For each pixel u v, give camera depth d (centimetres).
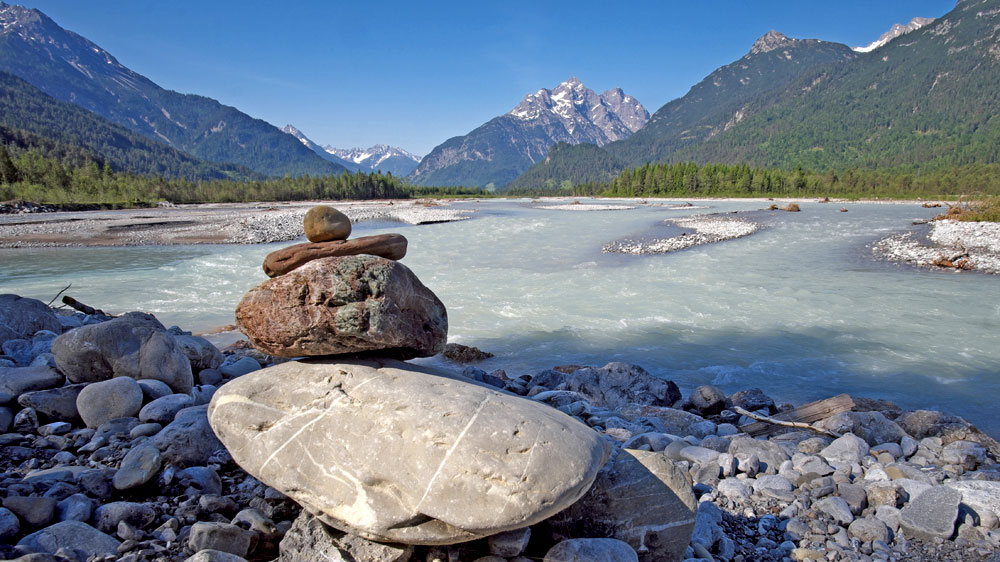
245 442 355
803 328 1327
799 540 436
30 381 611
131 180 10344
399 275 381
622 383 884
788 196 11275
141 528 382
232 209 8106
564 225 4438
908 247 2552
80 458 499
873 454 610
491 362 1123
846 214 5234
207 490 441
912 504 459
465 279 2009
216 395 380
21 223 4716
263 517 400
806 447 620
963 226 3008
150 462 440
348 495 323
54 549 332
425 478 309
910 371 1034
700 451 581
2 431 552
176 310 1578
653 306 1568
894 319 1391
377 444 325
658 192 13150
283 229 3975
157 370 638
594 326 1373
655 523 380
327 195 13388
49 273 2227
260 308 375
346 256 383
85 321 1105
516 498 299
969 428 670
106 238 3528
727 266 2217
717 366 1084
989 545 413
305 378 371
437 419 323
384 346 375
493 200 13212
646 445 613
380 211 6762
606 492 380
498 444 312
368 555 328
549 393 823
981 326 1319
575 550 335
